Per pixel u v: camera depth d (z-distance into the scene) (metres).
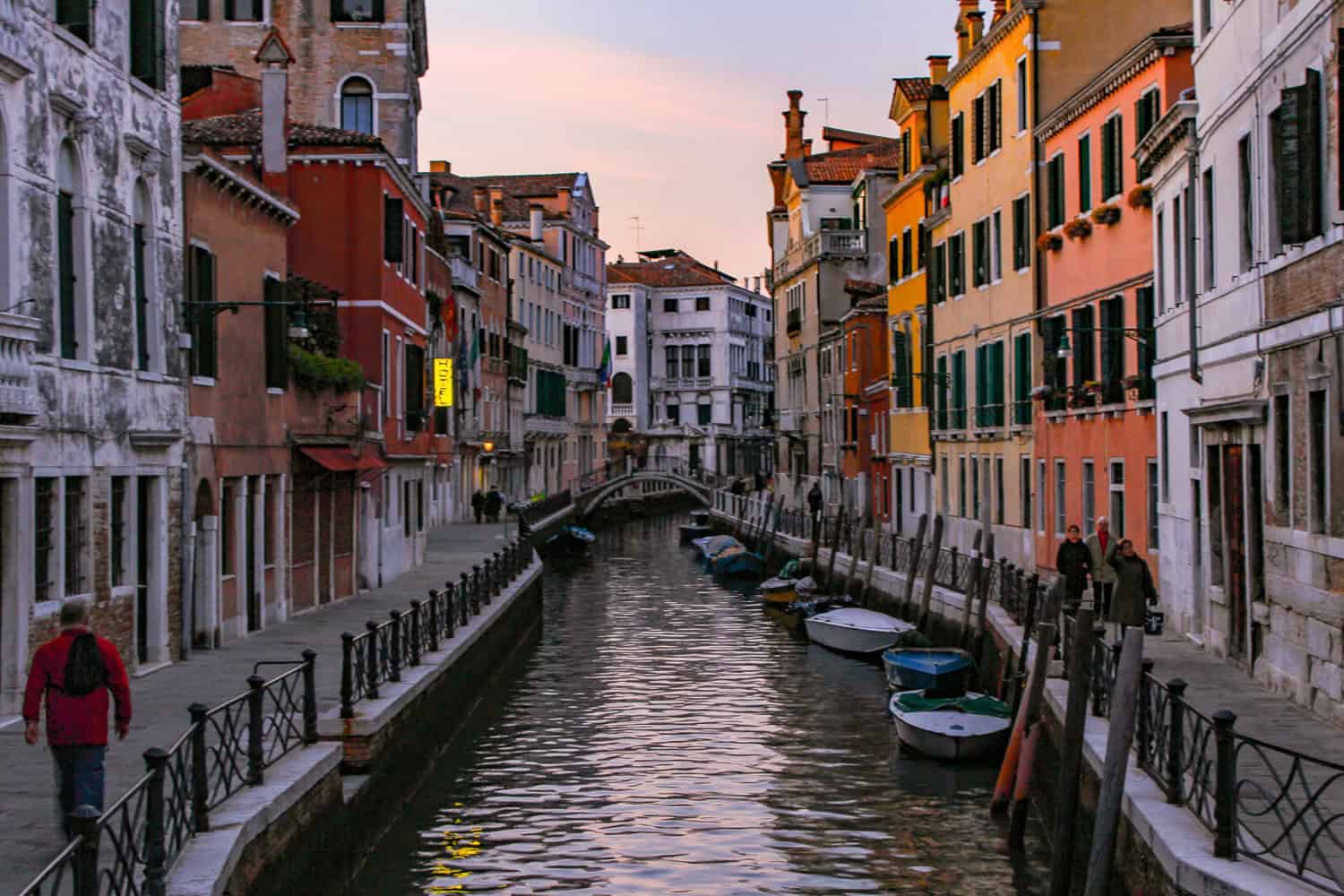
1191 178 19.58
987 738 18.98
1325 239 13.75
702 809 16.78
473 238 57.28
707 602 40.84
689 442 101.62
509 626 28.08
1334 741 12.94
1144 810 10.70
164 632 18.25
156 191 17.97
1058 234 28.88
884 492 48.00
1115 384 25.47
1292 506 15.04
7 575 14.09
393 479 32.91
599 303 89.31
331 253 30.02
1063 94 30.33
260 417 22.34
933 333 39.97
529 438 70.88
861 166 63.06
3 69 13.61
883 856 14.88
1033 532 30.94
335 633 21.98
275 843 10.90
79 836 7.00
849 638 29.52
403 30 38.53
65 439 15.21
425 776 17.88
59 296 15.22
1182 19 29.73
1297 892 8.57
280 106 28.23
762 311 115.88
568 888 13.82
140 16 17.39
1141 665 11.08
